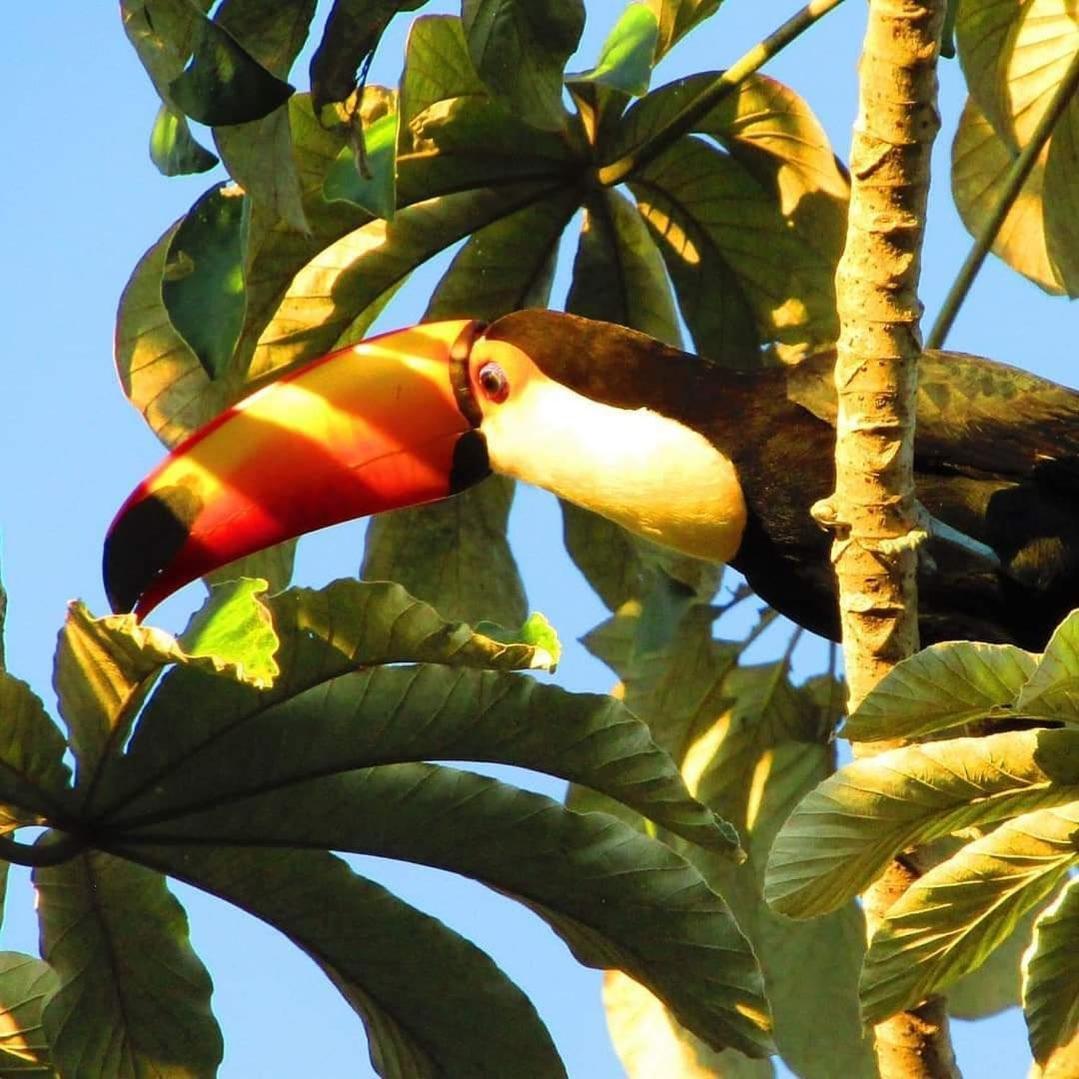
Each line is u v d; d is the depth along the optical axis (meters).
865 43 8.16
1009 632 11.01
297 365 12.37
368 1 8.91
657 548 12.90
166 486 11.55
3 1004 8.64
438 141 11.81
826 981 12.55
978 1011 12.21
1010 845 8.04
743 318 12.88
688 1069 12.39
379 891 8.66
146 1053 8.91
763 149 12.45
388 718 8.22
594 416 11.48
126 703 8.08
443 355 11.84
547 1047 8.86
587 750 8.24
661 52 11.83
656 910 8.47
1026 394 10.86
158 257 11.73
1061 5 12.45
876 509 8.70
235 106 8.60
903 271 8.38
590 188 12.22
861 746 9.12
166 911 8.75
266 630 7.37
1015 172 11.63
